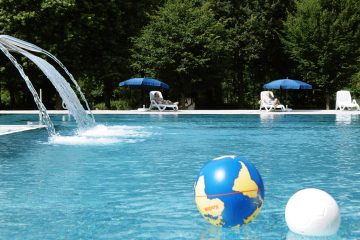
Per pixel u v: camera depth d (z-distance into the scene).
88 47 36.41
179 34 33.59
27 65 33.91
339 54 34.19
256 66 40.16
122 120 23.19
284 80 32.06
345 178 7.86
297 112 28.86
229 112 29.09
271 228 4.90
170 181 7.58
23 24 33.16
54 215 5.53
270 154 10.93
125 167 8.96
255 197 4.57
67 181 7.56
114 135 15.42
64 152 11.09
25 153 10.89
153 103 31.38
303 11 34.84
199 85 35.56
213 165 4.72
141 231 4.89
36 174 8.17
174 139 14.17
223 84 43.25
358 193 6.72
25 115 28.45
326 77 34.25
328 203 4.47
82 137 14.67
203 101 40.47
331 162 9.66
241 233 4.74
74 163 9.43
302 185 7.28
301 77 39.91
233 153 11.05
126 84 31.42
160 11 34.94
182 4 34.84
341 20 34.22
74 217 5.44
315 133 16.34
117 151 11.32
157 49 33.28
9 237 4.71
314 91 38.56
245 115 26.98
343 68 34.78
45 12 33.94
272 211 5.63
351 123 21.11
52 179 7.73
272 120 23.03
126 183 7.41
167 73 34.44
